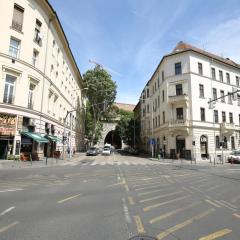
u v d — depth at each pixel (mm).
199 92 39844
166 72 41938
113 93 62438
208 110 40281
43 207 7250
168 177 15578
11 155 23812
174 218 6344
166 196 9258
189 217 6469
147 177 15297
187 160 37000
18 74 25078
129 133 73750
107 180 13555
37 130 27703
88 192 9797
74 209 7074
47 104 30703
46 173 16719
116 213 6711
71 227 5480
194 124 38094
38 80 27938
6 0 24281
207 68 41719
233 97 25406
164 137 43125
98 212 6789
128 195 9312
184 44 45250
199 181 13867
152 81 54781
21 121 25047
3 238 4785
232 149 42469
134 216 6438
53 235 4965
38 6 28234
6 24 24125
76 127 58062
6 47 23969
